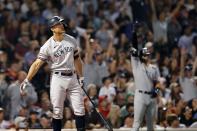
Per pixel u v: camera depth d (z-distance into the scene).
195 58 58.00
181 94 52.38
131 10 63.12
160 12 63.72
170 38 61.12
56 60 34.97
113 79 51.38
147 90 40.44
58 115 35.22
